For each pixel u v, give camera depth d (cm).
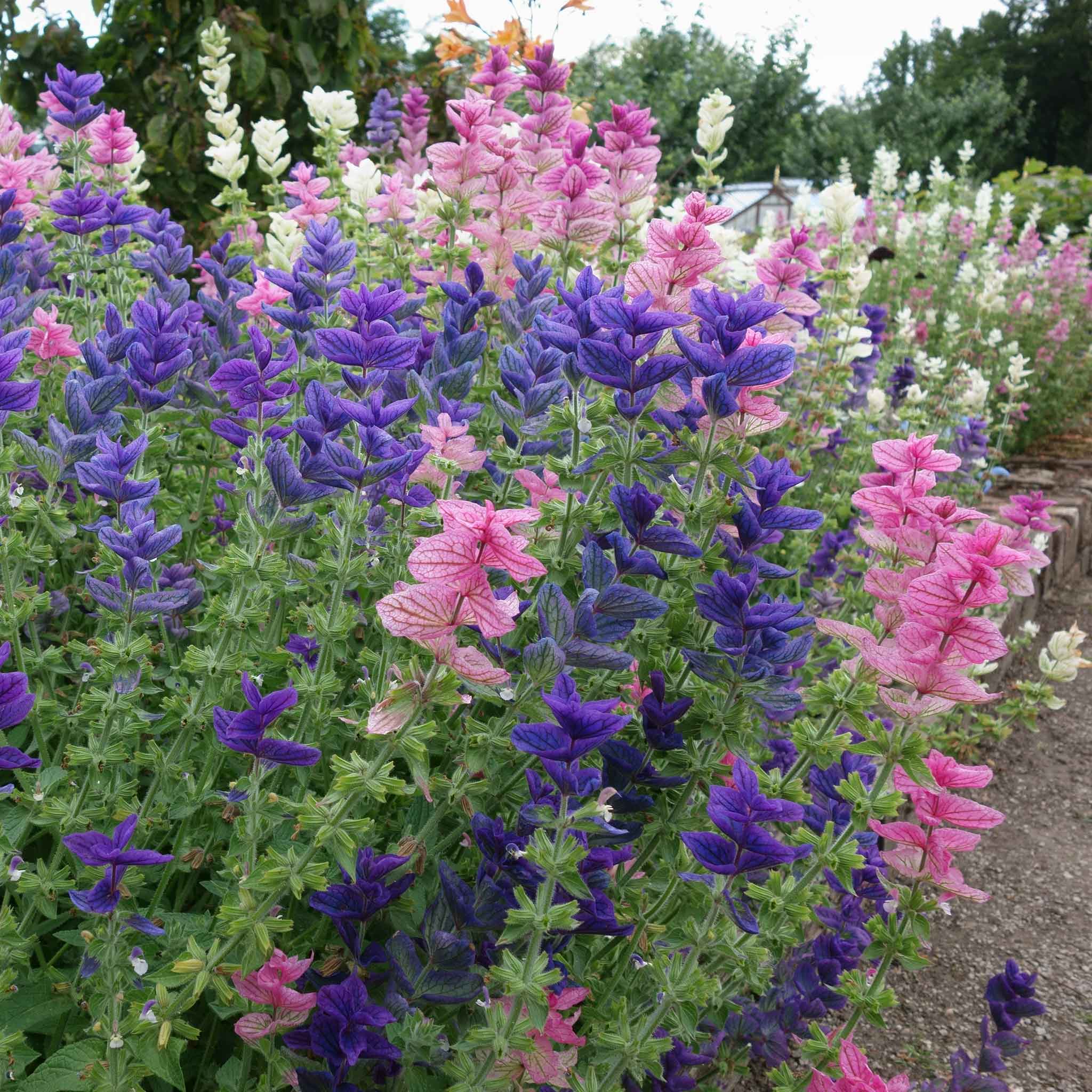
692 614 194
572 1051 169
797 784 189
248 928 151
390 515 205
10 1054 164
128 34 623
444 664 140
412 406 207
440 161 276
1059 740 548
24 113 631
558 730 138
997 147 3078
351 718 175
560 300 281
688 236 187
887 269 905
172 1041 158
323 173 410
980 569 147
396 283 277
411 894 179
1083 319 1065
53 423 191
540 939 150
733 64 2538
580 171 280
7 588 191
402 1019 170
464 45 543
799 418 447
